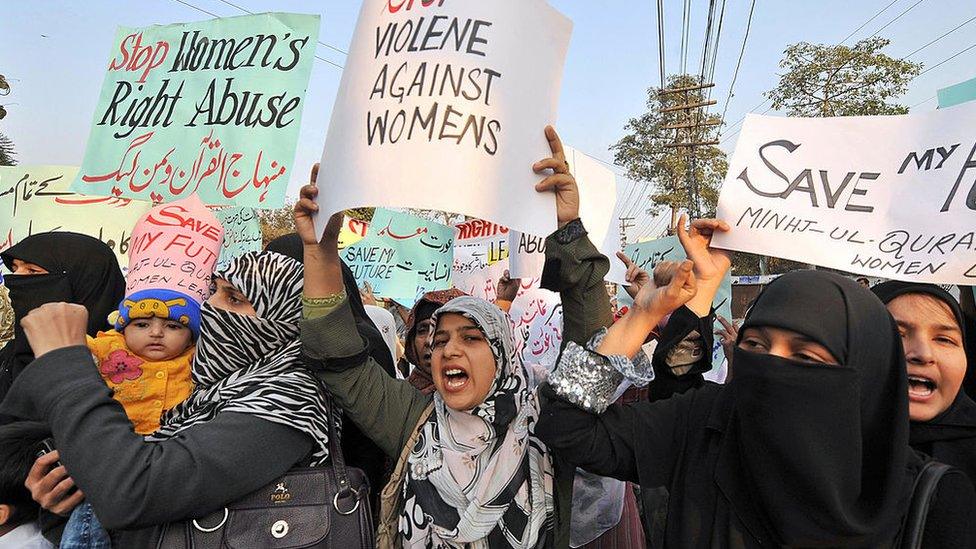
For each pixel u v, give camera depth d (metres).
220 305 1.87
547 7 1.90
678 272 1.66
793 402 1.42
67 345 1.60
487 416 1.85
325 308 1.85
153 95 2.81
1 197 4.40
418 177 1.75
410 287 5.59
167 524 1.56
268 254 1.93
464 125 1.78
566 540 1.89
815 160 2.29
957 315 1.97
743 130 2.36
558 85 1.93
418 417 2.00
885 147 2.25
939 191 2.14
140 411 1.94
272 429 1.62
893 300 2.03
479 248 5.84
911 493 1.40
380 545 1.86
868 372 1.46
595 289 1.94
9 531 1.82
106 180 2.81
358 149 1.83
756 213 2.25
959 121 2.16
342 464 1.75
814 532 1.41
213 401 1.74
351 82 1.93
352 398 1.91
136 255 2.04
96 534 1.76
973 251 2.02
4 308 2.81
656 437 1.71
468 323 1.90
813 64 22.67
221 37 2.75
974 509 1.37
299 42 2.64
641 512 3.33
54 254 2.53
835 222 2.21
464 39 1.83
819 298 1.47
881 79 22.00
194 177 2.67
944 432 1.90
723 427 1.60
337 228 1.91
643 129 39.22
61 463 1.56
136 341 1.98
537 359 4.76
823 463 1.40
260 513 1.60
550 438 1.69
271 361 1.86
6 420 1.75
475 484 1.80
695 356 2.14
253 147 2.59
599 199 4.03
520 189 1.82
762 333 1.52
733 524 1.50
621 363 1.64
